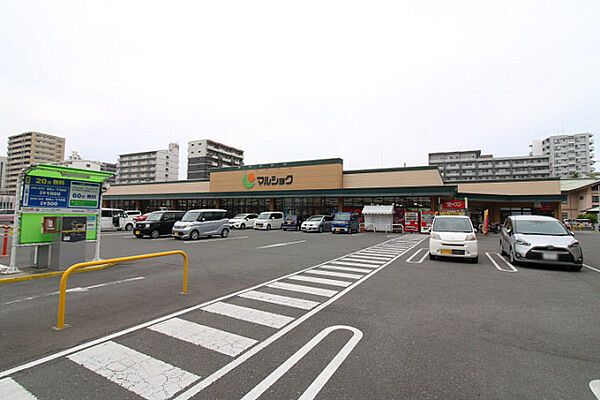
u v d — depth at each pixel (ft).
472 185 101.71
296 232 78.33
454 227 33.35
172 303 17.10
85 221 26.91
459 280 23.15
